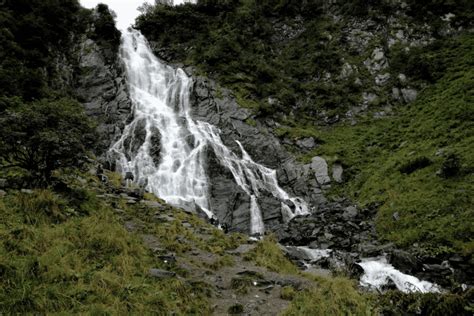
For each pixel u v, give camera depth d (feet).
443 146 86.99
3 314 19.93
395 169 87.71
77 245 29.45
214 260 36.68
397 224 67.00
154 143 101.91
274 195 98.53
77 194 40.14
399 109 118.83
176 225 44.39
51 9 128.98
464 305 28.68
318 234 67.87
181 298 26.09
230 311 26.12
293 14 172.45
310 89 134.62
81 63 126.72
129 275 27.30
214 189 90.43
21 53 106.11
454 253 53.36
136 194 53.42
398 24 146.72
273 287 31.50
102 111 112.57
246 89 127.95
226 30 156.15
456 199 64.80
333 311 26.58
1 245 25.41
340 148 108.88
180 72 137.49
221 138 110.93
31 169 37.58
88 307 22.13
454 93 106.32
